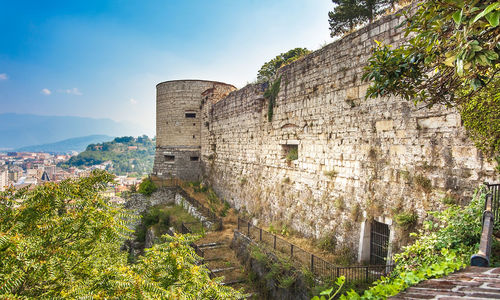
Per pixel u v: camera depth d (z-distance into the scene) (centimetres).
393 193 1053
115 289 547
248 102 2273
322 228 1374
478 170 825
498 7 321
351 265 1124
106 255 869
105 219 746
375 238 1146
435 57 539
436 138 934
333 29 2764
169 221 2428
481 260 360
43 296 603
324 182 1406
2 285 528
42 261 614
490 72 598
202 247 1664
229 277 1338
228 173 2609
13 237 573
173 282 666
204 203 2634
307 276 991
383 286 354
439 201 908
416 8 1000
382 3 2384
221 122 2808
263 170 2016
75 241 719
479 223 681
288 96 1725
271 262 1214
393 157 1065
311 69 1519
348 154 1265
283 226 1623
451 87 625
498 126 770
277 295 1116
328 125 1391
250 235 1564
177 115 3391
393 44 1081
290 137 1705
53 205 715
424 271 471
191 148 3381
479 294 244
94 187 804
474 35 413
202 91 3400
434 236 753
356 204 1201
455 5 409
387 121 1093
